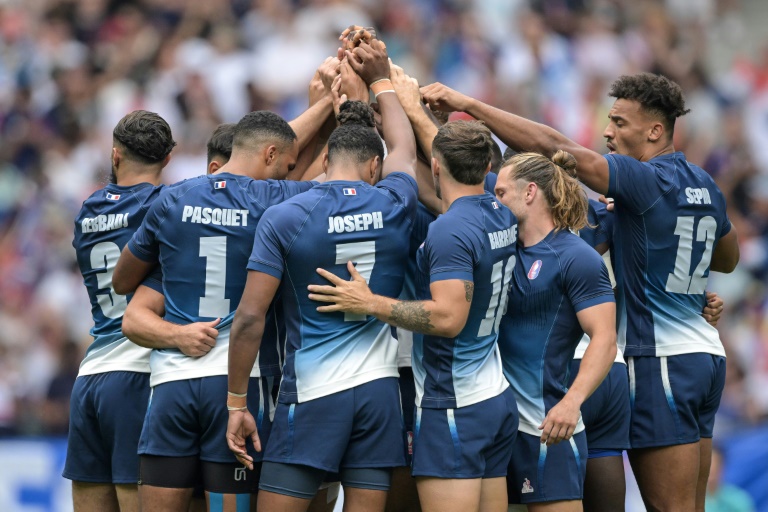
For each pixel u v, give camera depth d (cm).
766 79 5775
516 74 5419
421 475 1625
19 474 3192
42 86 5153
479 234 1611
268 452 1627
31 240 4684
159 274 1739
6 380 4159
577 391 1584
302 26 5459
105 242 1823
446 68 5431
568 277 1653
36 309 4447
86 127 5047
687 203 1808
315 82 2050
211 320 1670
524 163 1716
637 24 5841
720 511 3266
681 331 1833
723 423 3906
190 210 1664
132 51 5297
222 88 5206
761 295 4728
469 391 1620
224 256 1664
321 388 1606
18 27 5319
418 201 1848
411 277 1834
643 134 1862
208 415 1648
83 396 1839
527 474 1702
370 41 1931
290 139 1745
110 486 1880
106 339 1844
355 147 1680
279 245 1593
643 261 1816
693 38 5925
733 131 5428
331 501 1809
